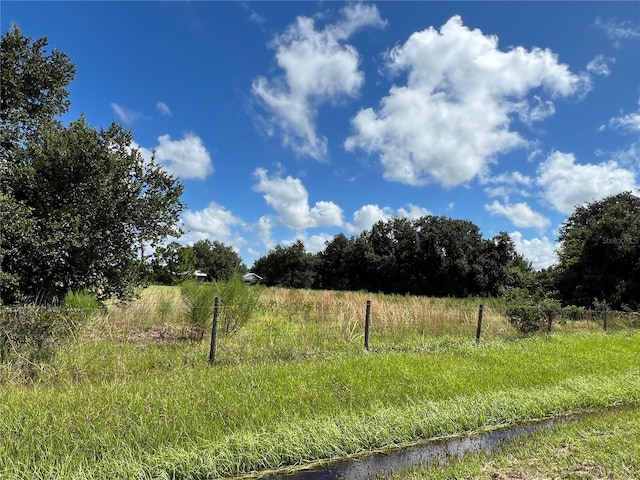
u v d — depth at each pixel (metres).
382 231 66.00
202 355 8.51
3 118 12.71
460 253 56.59
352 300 17.25
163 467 4.15
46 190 11.28
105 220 11.90
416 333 12.56
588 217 39.00
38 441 4.35
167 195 13.10
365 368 7.75
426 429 5.48
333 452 4.84
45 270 11.31
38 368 6.65
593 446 4.92
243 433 4.83
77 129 11.91
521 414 6.17
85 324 8.66
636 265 22.72
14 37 13.69
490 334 13.28
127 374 6.99
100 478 3.89
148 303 12.95
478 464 4.48
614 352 10.80
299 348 9.66
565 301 24.41
